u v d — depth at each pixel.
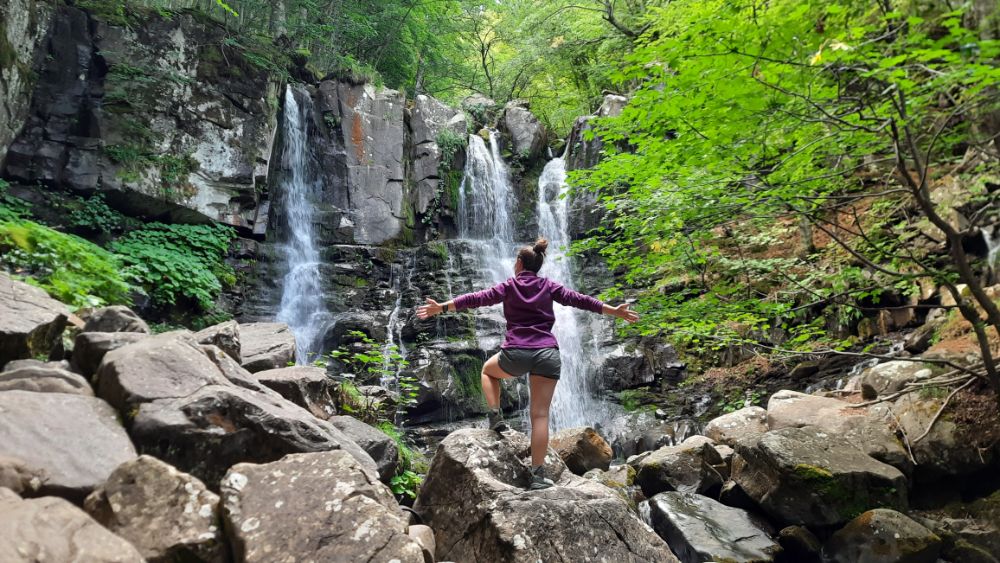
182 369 3.31
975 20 4.86
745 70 4.26
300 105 14.65
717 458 6.70
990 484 5.45
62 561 1.85
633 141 5.24
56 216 10.43
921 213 8.51
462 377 11.43
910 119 3.93
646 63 4.78
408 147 15.96
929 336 7.66
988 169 6.34
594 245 6.55
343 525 2.41
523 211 16.94
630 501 6.13
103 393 3.23
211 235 12.02
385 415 6.52
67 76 11.25
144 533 2.29
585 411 11.66
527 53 19.67
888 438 5.90
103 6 11.76
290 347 5.73
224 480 2.57
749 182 5.22
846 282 6.75
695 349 11.27
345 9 16.55
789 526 5.38
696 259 6.28
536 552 3.17
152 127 11.70
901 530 4.86
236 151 12.73
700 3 4.94
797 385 9.64
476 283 13.49
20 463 2.37
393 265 14.12
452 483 3.82
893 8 4.94
